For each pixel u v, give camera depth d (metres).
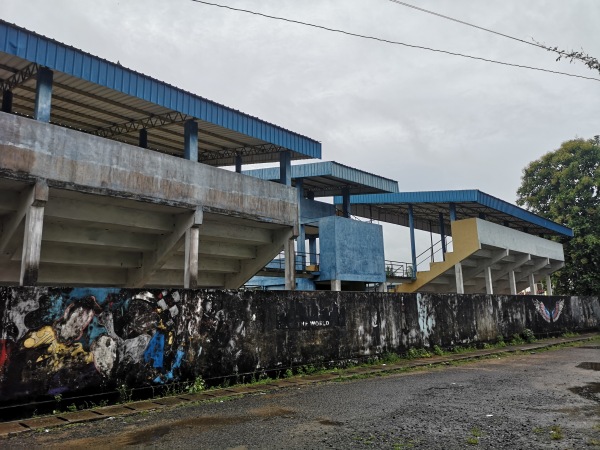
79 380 8.48
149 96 12.98
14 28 10.47
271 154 18.78
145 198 12.69
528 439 6.16
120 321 9.20
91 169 11.67
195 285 13.82
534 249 31.67
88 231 13.82
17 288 7.93
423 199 27.84
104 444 6.20
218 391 10.08
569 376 12.23
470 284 32.53
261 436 6.44
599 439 6.11
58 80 12.20
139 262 15.84
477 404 8.58
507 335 22.30
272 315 12.15
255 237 17.08
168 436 6.54
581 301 30.66
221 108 14.98
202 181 14.21
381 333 15.47
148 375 9.47
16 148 10.45
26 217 10.88
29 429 7.00
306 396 9.57
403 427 6.85
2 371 7.60
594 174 36.44
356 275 23.16
